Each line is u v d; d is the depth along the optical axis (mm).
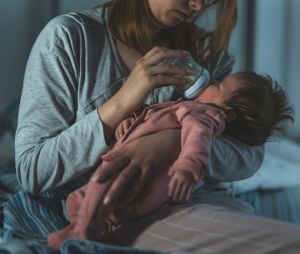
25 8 2824
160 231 1056
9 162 2186
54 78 1241
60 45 1249
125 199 1073
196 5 1285
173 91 1319
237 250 961
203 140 1070
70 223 1171
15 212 1235
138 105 1140
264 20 3271
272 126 1334
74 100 1258
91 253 960
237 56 3193
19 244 1034
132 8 1306
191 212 1077
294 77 3432
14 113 2521
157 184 1089
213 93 1279
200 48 1451
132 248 977
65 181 1188
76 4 2873
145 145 1101
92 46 1265
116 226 1129
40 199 1270
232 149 1274
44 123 1226
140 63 1145
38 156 1176
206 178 1284
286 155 2760
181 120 1133
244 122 1276
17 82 2846
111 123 1141
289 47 3400
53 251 1037
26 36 2842
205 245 990
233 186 1998
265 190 2238
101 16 1316
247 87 1272
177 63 1167
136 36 1303
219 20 1429
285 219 2201
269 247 942
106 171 1057
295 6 3395
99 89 1258
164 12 1307
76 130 1153
